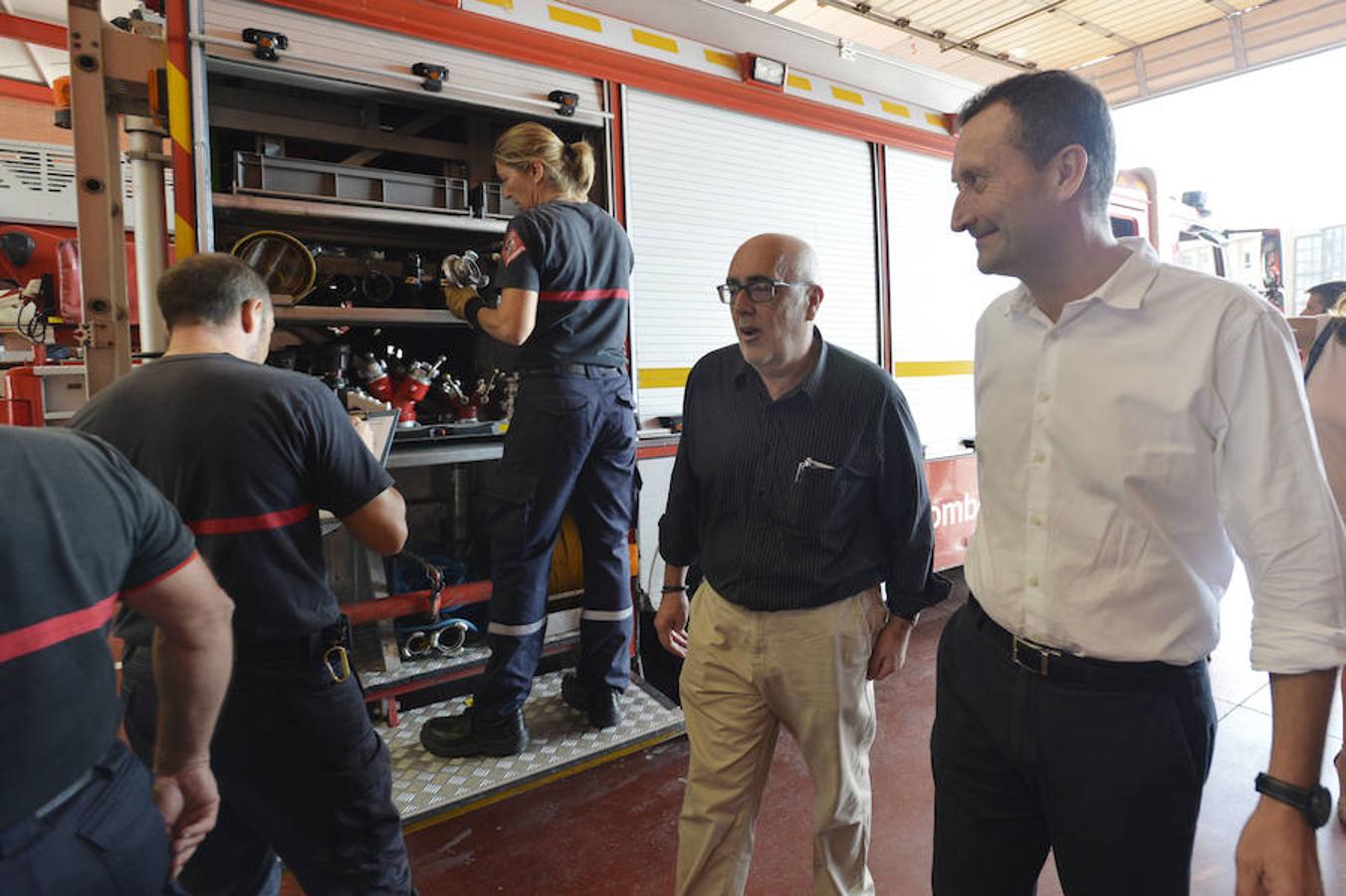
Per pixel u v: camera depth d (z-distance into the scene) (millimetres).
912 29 8898
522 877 2109
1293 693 926
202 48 2217
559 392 2434
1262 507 953
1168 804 1082
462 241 3213
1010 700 1203
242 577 1357
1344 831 2266
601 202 3012
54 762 784
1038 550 1159
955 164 1113
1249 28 8562
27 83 8352
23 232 4289
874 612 1660
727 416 1653
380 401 2797
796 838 2277
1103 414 1088
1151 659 1072
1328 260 9500
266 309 1615
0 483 753
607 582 2688
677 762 2709
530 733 2705
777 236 1537
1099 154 1049
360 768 1490
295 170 2504
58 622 783
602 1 2973
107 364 2354
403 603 2707
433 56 2607
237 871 1554
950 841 1333
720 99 3287
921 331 4148
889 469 1608
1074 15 8578
